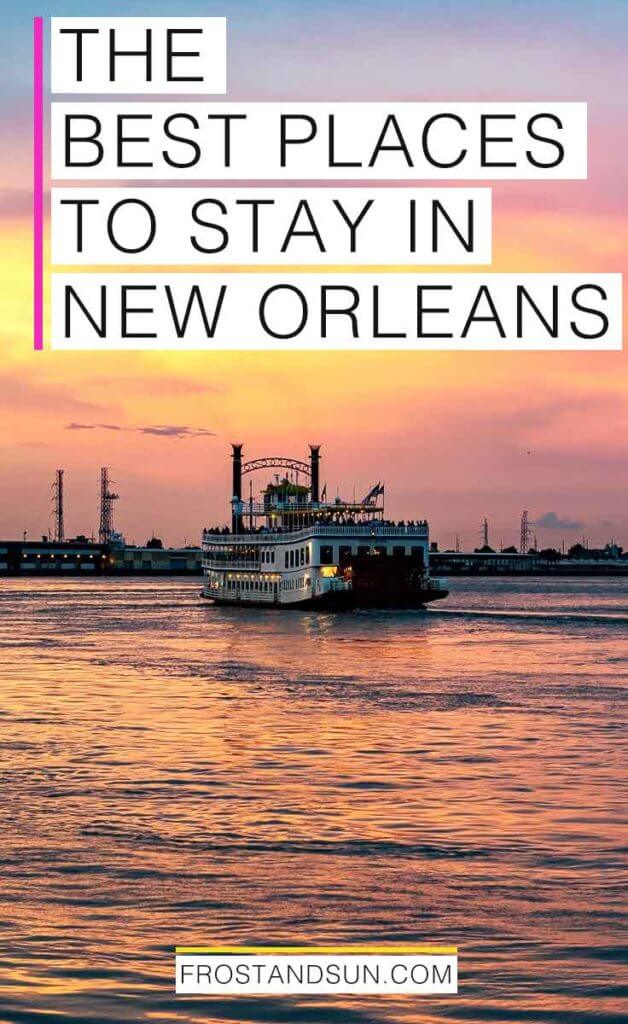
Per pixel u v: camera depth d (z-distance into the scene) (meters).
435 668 97.25
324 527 148.88
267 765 56.06
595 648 114.94
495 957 32.31
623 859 40.34
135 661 105.31
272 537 163.25
